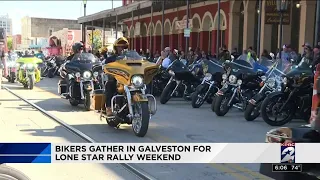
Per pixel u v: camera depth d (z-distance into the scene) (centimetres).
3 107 1219
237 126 982
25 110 1167
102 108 909
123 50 916
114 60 913
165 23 3400
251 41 2428
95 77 1158
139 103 815
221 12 2686
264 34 2289
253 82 1125
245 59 1141
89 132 870
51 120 1006
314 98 482
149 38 3738
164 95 1384
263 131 923
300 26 2111
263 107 975
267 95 1002
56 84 2083
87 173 591
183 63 1409
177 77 1377
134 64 823
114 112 850
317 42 1486
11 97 1486
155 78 1498
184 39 3136
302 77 960
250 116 1045
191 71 1407
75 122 984
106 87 875
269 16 1897
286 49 1502
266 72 1084
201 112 1206
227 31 2617
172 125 982
